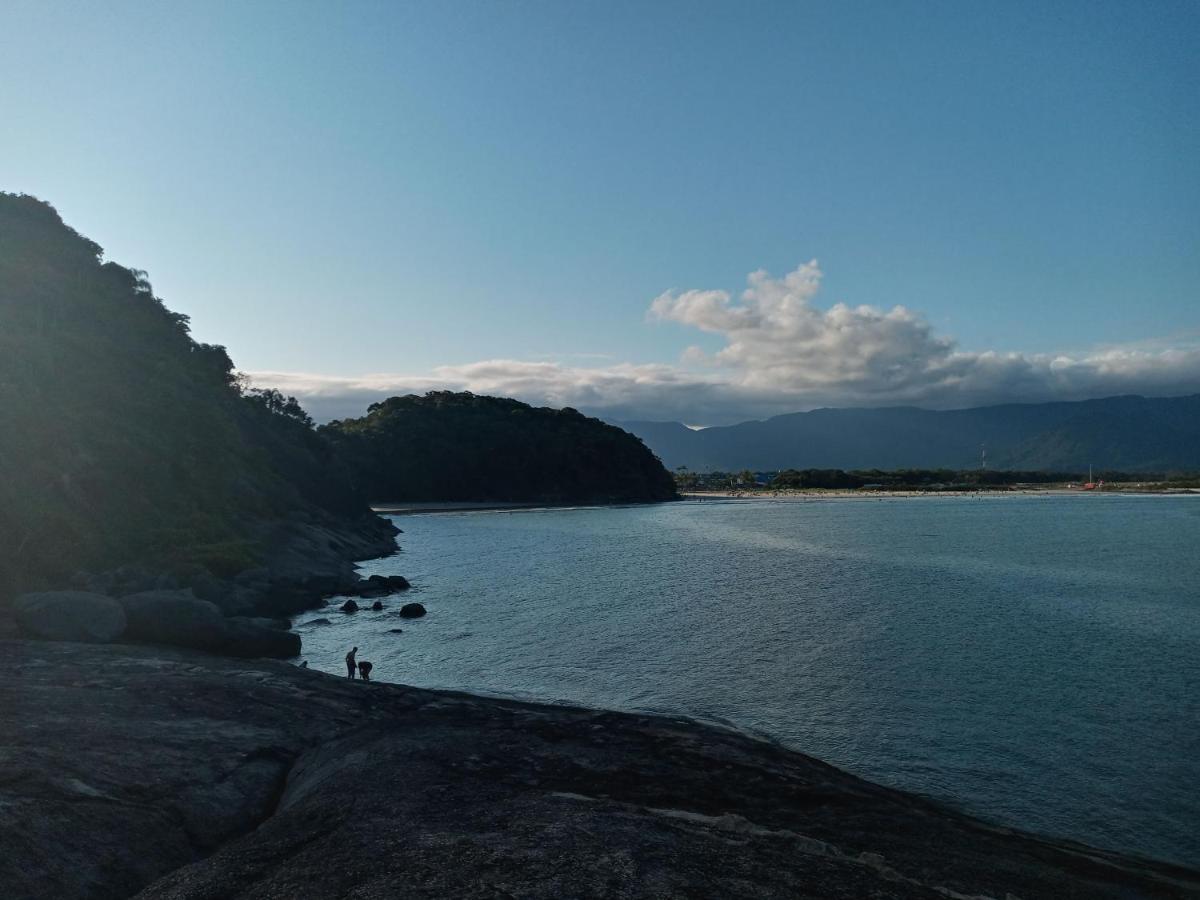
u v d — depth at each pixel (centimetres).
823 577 6419
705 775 1973
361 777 1755
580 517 16588
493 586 6131
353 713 2398
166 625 3434
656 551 9012
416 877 1195
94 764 1694
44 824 1384
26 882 1239
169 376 7550
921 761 2259
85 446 5406
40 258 7962
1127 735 2475
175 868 1403
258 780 1817
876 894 1238
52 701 2170
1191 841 1784
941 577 6325
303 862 1277
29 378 5625
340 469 11812
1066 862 1616
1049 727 2555
